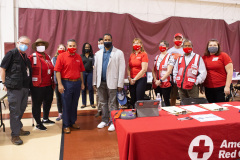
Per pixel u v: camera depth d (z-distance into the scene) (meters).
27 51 5.97
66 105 3.10
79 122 3.66
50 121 3.59
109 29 6.40
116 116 1.85
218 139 1.67
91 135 3.04
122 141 1.61
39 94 3.08
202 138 1.62
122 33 6.50
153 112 1.90
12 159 2.32
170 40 6.80
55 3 6.17
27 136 3.00
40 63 3.01
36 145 2.69
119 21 6.45
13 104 2.67
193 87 2.92
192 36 6.96
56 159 2.32
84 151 2.52
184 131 1.57
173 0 6.88
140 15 6.72
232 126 1.68
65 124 3.15
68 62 2.98
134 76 3.20
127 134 1.47
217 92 2.84
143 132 1.48
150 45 6.69
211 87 2.88
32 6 6.06
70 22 6.18
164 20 6.73
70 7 6.26
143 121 1.74
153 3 6.77
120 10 6.58
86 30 6.27
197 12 7.10
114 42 6.47
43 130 3.24
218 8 7.23
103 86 3.22
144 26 6.61
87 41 6.33
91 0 6.36
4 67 2.56
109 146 2.66
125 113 1.88
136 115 1.89
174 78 3.14
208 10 7.18
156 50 6.74
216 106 2.17
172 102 3.97
